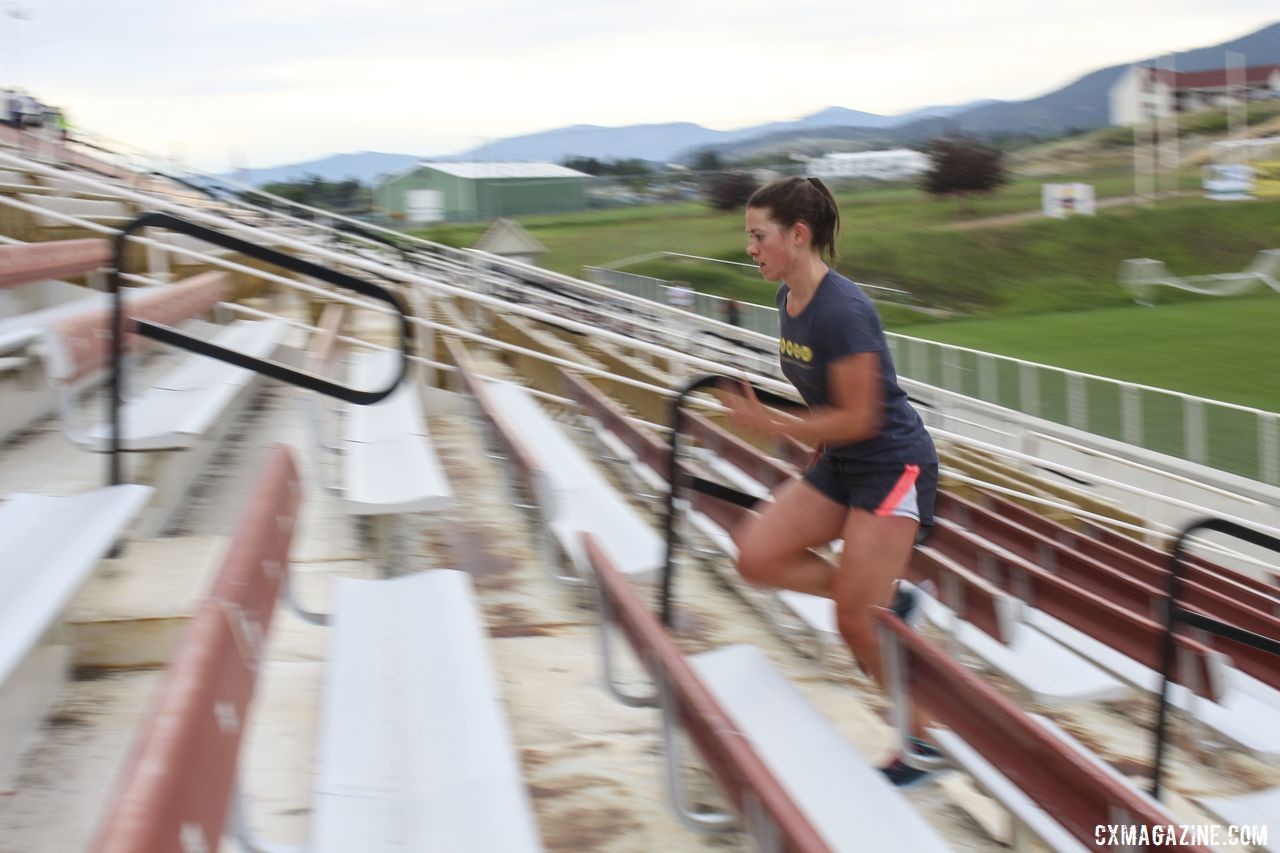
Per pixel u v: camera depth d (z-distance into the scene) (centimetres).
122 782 155
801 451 655
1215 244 6756
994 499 850
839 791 267
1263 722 388
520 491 496
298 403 795
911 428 319
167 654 318
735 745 218
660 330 1157
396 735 263
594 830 289
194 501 509
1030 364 1844
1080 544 735
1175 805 359
